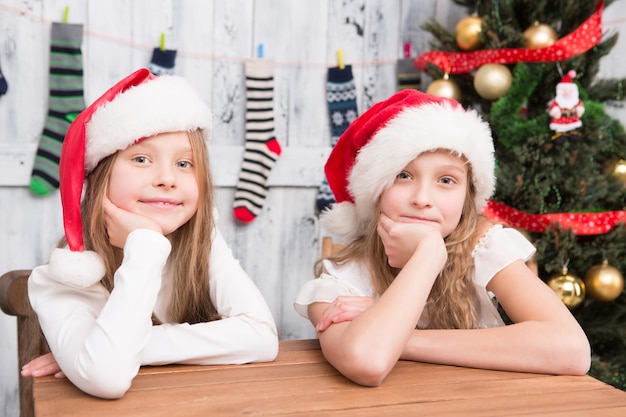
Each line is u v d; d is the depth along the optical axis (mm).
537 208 1935
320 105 2465
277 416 805
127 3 2203
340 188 1393
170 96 1027
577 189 1909
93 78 2186
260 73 2318
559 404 875
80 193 993
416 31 2514
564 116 1870
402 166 1133
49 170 2078
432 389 929
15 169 2090
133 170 1008
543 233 1941
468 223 1246
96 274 993
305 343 1194
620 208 2006
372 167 1170
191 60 2307
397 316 986
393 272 1260
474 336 1054
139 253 935
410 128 1122
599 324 1970
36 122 2123
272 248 2471
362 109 2512
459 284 1215
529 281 1159
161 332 1006
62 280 979
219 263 1190
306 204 2488
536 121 1938
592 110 1920
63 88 2078
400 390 922
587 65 2031
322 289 1239
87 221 1070
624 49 2699
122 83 1058
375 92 2516
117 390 850
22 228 2139
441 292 1228
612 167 2004
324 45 2438
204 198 1128
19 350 1144
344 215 1335
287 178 2432
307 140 2467
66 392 882
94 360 851
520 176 1915
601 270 1911
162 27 2258
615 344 2020
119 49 2209
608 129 1956
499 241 1226
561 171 1952
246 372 994
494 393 917
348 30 2457
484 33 1989
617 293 1910
